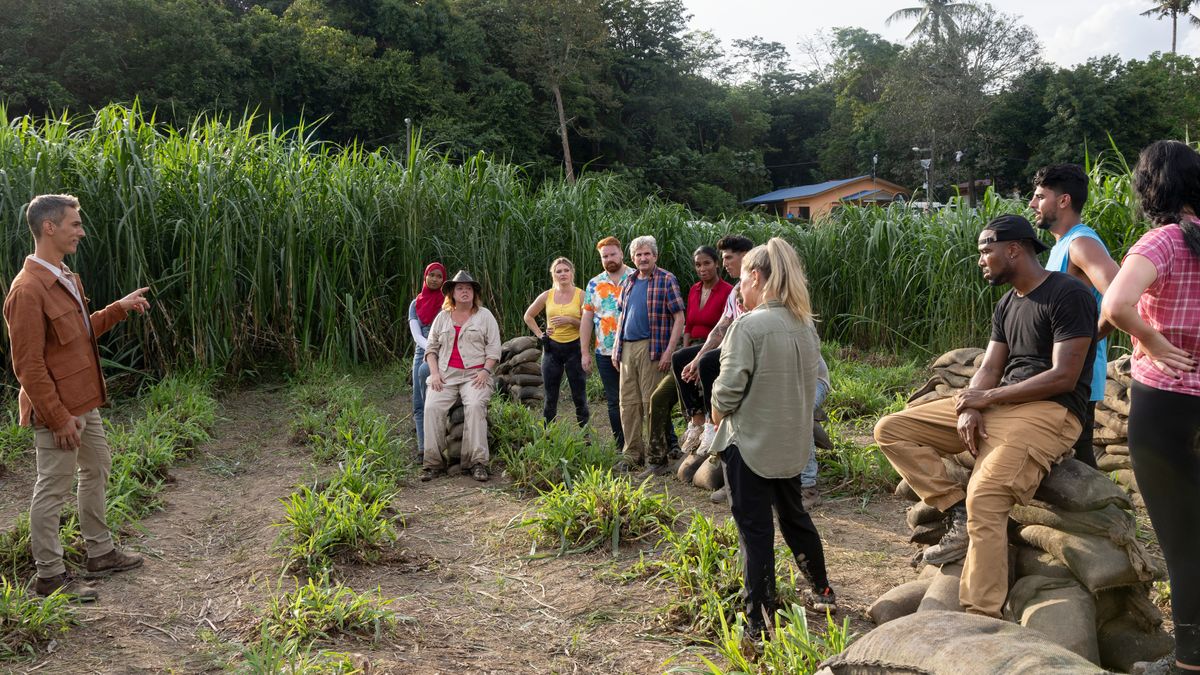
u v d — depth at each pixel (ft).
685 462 20.72
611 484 17.47
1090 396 12.00
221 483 21.38
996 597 10.85
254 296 30.50
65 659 11.89
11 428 22.30
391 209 34.27
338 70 123.24
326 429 25.03
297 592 13.57
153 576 15.23
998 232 11.50
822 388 19.11
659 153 178.40
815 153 245.86
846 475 20.17
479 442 21.49
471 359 21.99
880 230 39.50
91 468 14.83
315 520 16.30
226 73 110.01
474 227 35.12
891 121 180.34
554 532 16.81
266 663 11.06
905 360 37.01
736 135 211.82
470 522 18.26
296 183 32.32
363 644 12.44
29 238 25.57
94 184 27.37
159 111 100.27
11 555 15.06
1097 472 11.15
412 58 140.26
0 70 87.15
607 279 22.98
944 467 12.54
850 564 15.39
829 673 8.63
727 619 12.75
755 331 12.16
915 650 7.75
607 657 12.14
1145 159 9.75
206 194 29.04
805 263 41.88
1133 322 9.01
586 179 40.96
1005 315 11.98
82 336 14.15
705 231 44.47
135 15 98.58
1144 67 159.02
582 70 159.33
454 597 14.42
